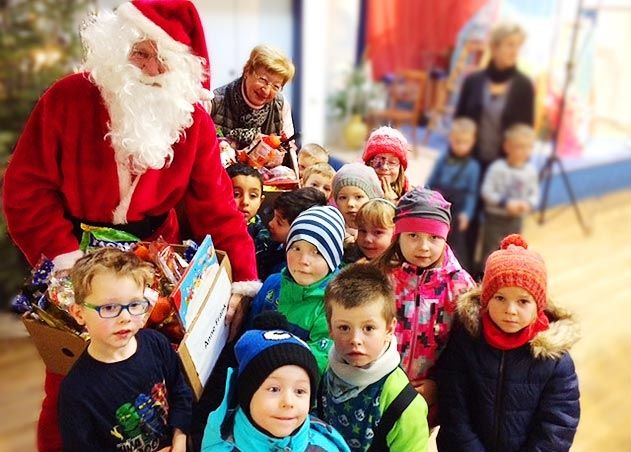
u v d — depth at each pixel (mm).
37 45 2805
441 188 2010
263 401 1175
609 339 3326
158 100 1549
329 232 1523
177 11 1606
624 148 3645
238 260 1782
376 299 1297
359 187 1885
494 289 1480
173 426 1354
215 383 1610
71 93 1539
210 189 1760
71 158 1569
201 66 1677
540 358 1507
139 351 1308
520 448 1533
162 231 1766
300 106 5461
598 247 3900
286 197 1922
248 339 1245
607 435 2674
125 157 1578
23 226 1594
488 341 1532
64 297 1414
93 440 1264
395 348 1370
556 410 1504
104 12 1602
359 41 4875
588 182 3773
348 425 1364
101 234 1625
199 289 1400
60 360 1478
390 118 3332
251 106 2348
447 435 1567
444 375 1593
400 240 1607
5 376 2779
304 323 1508
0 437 2455
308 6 5316
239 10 5363
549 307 1618
